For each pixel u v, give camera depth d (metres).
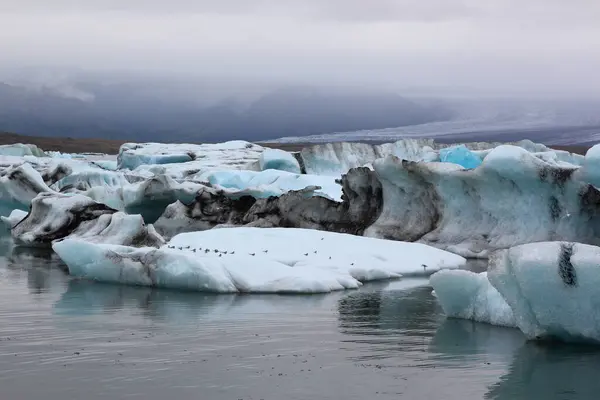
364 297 20.64
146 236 28.56
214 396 11.62
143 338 15.42
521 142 55.16
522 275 14.47
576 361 13.79
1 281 23.16
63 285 22.34
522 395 11.90
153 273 21.95
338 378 12.67
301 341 15.33
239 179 47.56
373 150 57.25
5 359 13.66
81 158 88.06
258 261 22.47
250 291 21.11
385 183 34.50
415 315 18.11
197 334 15.86
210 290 21.17
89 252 23.66
